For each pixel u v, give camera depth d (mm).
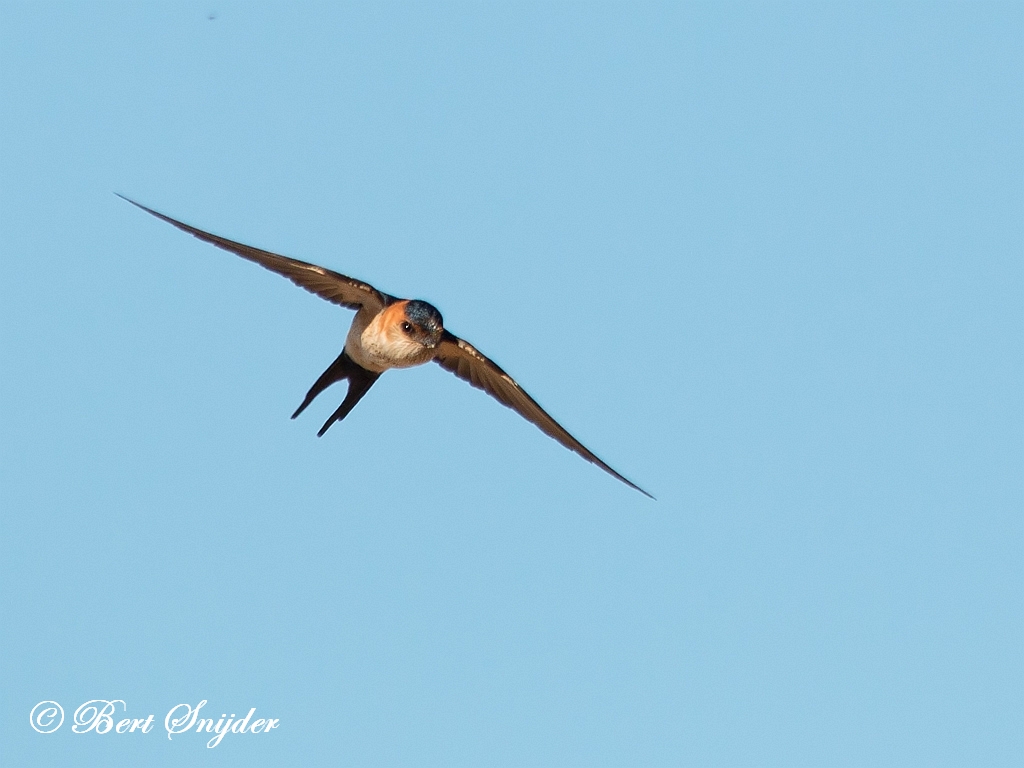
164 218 12547
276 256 13266
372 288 14141
